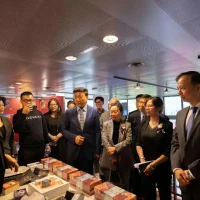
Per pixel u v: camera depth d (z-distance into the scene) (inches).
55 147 112.7
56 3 58.4
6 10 61.4
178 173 48.1
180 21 71.7
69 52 105.3
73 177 53.1
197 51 109.0
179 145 52.2
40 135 90.8
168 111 368.8
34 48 98.0
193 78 48.6
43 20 68.8
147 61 128.1
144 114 94.9
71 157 77.7
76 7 60.9
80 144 75.3
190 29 78.7
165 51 107.6
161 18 69.2
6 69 143.1
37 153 89.3
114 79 196.1
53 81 201.8
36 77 177.3
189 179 45.5
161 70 156.6
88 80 200.8
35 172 60.3
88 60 122.7
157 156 69.5
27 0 56.6
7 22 69.7
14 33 79.5
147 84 231.1
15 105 180.9
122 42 92.0
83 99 81.3
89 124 80.4
